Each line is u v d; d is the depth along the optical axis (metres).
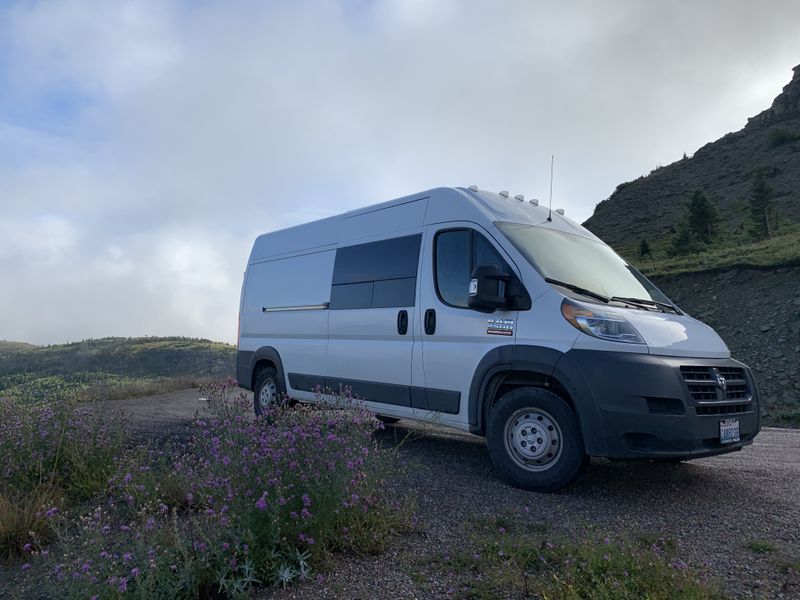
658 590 2.85
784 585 3.07
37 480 5.07
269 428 4.07
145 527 3.13
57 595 2.88
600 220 75.12
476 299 5.32
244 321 9.31
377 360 6.65
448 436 7.65
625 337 4.77
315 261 7.98
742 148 77.94
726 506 4.55
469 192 6.24
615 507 4.52
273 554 3.24
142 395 15.08
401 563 3.44
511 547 3.52
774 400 18.56
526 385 5.25
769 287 25.94
